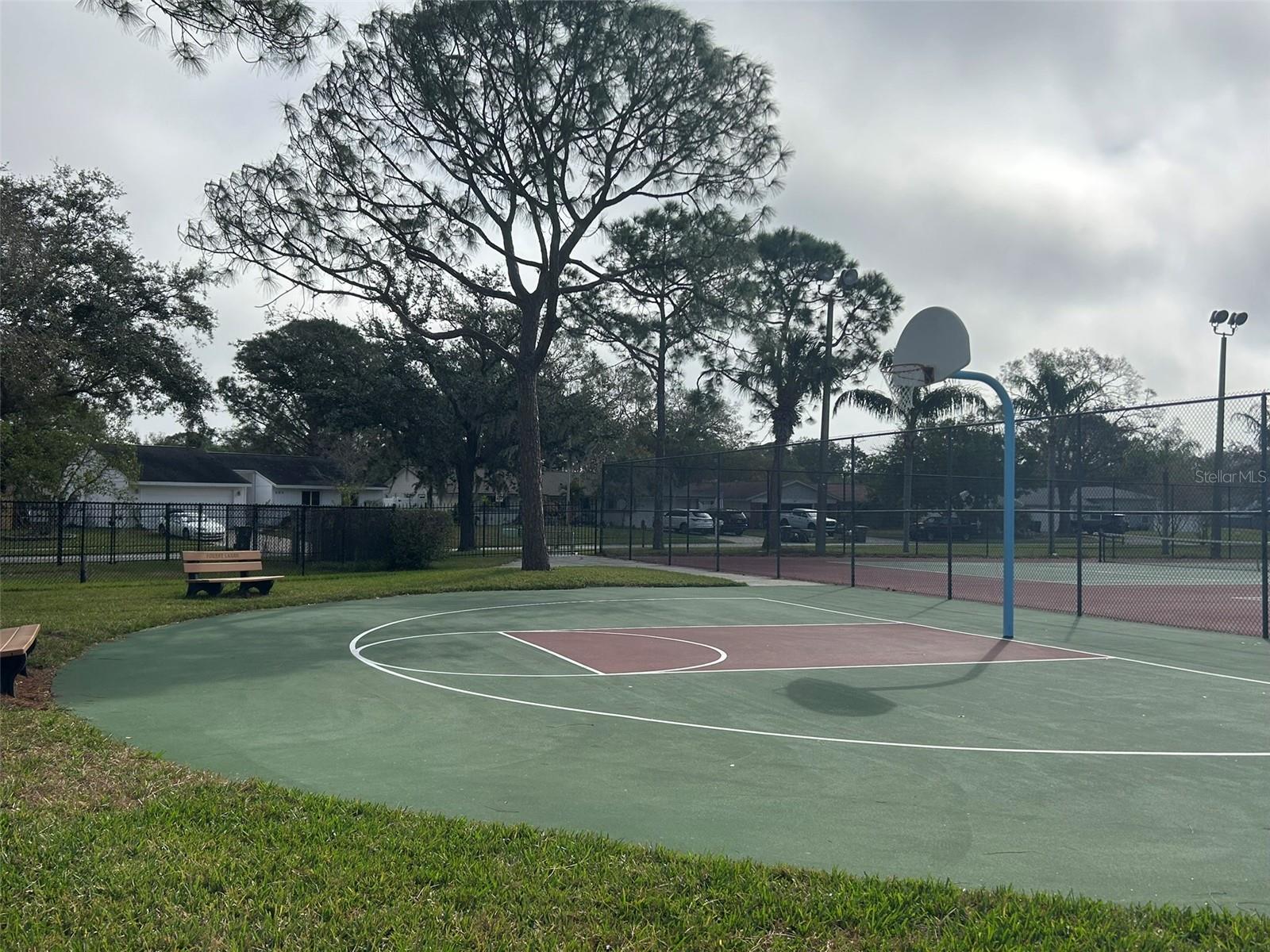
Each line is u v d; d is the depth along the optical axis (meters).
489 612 17.02
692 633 14.38
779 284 39.66
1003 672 11.16
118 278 28.70
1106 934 4.06
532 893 4.44
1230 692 10.05
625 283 27.77
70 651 11.91
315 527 28.61
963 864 5.07
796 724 8.34
